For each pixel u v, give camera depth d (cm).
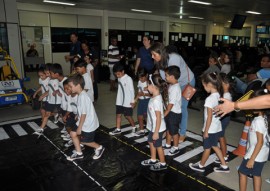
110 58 738
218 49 950
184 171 276
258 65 779
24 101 526
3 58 569
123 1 834
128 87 369
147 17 1262
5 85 509
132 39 1247
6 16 730
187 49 978
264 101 131
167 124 312
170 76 296
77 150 306
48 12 984
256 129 196
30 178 263
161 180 258
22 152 325
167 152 322
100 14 1097
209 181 256
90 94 387
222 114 148
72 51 580
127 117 381
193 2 836
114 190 241
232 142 362
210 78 251
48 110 380
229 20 1537
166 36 1369
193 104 581
